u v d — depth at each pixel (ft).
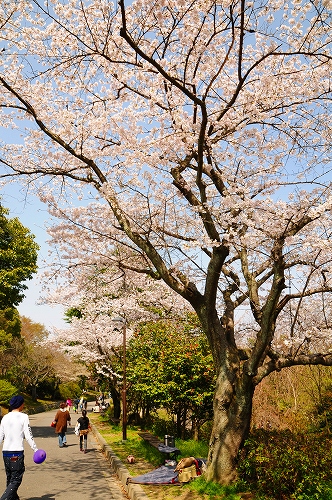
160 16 21.04
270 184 26.55
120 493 23.61
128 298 44.11
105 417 80.84
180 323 41.39
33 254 65.31
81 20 23.29
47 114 26.84
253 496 19.01
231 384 22.21
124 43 24.27
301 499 16.83
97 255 31.65
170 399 36.60
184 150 24.17
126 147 24.21
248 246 23.22
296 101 24.53
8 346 116.26
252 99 23.63
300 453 18.57
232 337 23.82
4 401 90.99
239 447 21.36
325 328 26.68
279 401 45.39
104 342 59.98
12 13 22.57
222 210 23.62
